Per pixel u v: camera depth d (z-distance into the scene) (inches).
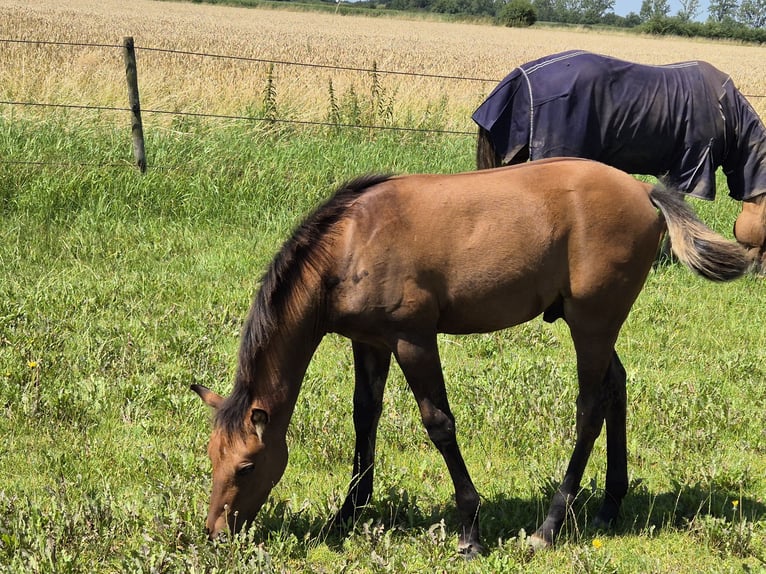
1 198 337.1
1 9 1549.0
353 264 142.5
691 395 221.6
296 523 158.2
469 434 198.5
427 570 143.5
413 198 145.8
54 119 391.5
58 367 217.2
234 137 409.7
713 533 157.6
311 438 190.9
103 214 340.5
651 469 188.9
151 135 395.9
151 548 143.3
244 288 290.2
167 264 307.3
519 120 282.7
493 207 147.0
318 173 389.1
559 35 2812.5
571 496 156.2
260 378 141.5
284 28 1909.4
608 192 150.7
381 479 171.3
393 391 211.0
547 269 149.9
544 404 208.5
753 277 328.5
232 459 137.5
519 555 150.2
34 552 139.4
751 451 197.6
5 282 274.1
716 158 298.7
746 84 966.4
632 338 269.9
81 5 2096.5
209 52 1018.1
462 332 155.1
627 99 283.3
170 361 231.0
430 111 519.5
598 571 143.6
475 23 3378.4
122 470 176.2
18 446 183.6
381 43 1585.9
